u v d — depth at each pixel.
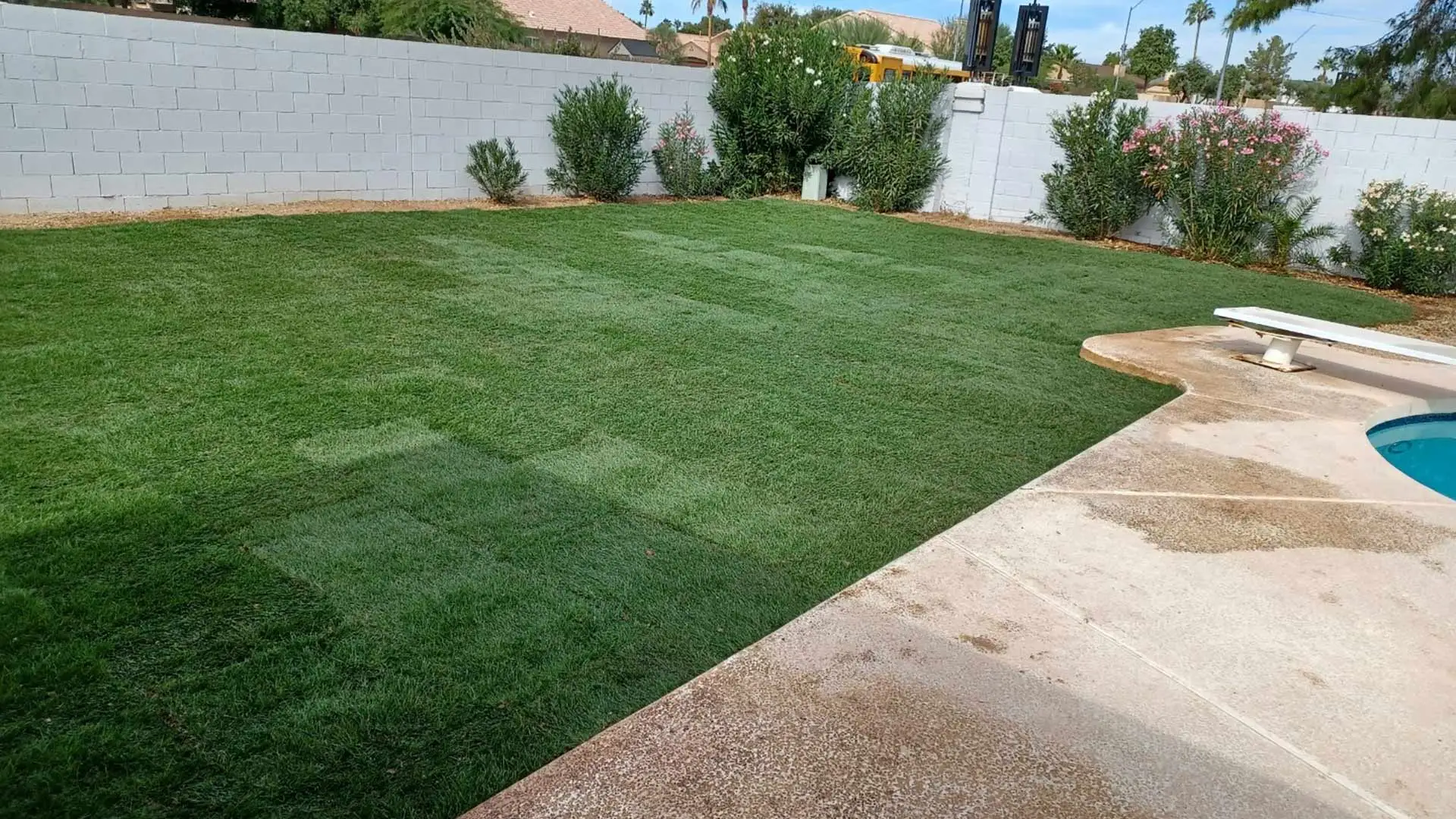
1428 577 2.98
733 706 2.14
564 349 5.30
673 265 8.20
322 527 3.00
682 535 3.13
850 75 14.02
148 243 7.39
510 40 24.67
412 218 9.59
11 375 4.22
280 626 2.43
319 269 6.95
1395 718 2.23
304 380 4.44
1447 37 15.92
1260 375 5.46
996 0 15.27
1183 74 46.81
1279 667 2.42
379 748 2.01
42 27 7.75
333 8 26.36
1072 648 2.46
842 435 4.22
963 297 7.73
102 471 3.29
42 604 2.45
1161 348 6.01
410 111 10.45
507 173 11.02
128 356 4.60
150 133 8.59
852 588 2.73
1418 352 4.78
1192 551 3.08
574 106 11.65
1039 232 12.40
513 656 2.38
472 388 4.49
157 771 1.91
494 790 1.91
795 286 7.66
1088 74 54.19
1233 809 1.88
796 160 14.29
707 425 4.21
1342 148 10.25
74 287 5.87
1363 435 4.43
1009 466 3.96
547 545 2.99
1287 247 10.34
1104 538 3.15
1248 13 16.70
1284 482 3.76
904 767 1.95
